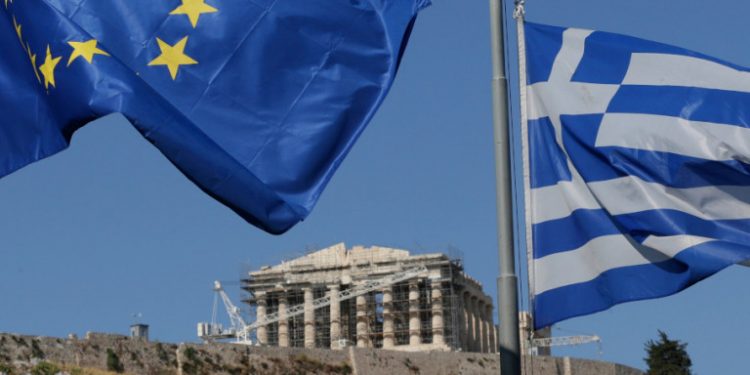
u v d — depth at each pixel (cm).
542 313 3297
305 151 3356
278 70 3416
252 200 3244
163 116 3225
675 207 3284
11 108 3253
